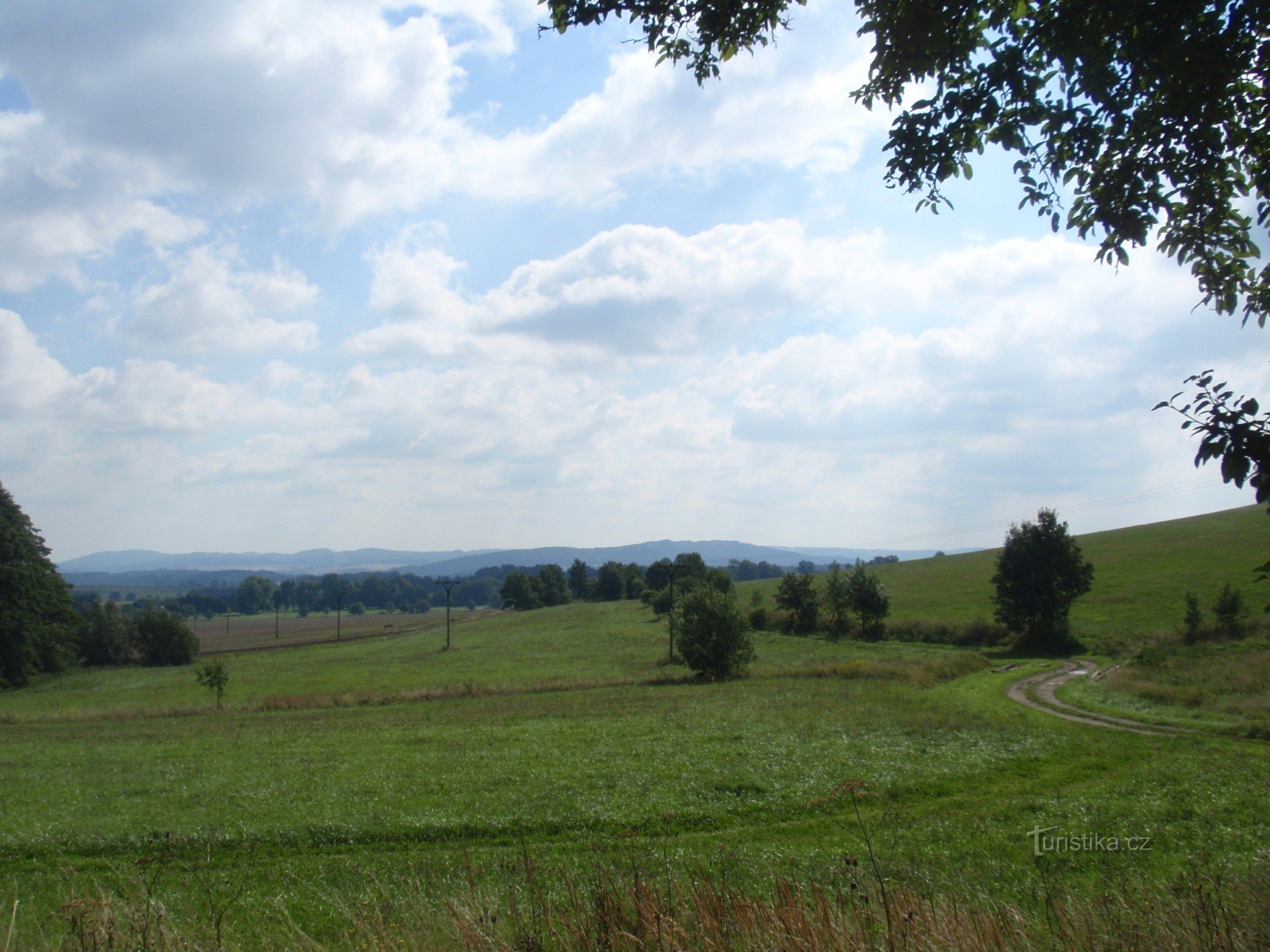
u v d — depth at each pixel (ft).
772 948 17.99
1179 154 17.79
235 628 574.15
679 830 52.49
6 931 31.78
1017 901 31.91
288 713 147.84
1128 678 127.03
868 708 109.09
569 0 20.06
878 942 18.02
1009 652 197.67
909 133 19.48
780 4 20.12
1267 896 21.90
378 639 393.91
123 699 198.59
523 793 63.93
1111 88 17.38
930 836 46.70
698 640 173.78
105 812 63.05
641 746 85.15
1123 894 25.09
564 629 353.72
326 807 61.57
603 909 19.33
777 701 122.21
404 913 25.71
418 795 65.16
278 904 34.60
